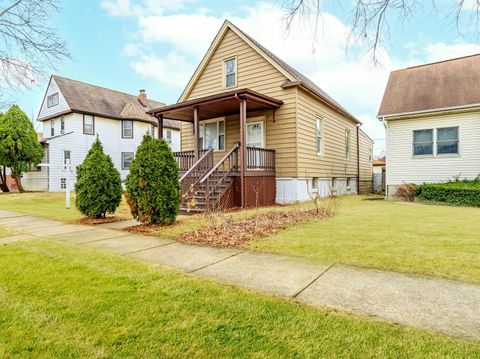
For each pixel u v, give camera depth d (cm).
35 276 316
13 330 213
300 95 1135
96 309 242
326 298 261
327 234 525
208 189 870
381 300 256
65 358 182
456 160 1162
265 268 348
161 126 1184
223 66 1295
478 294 267
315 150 1270
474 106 1095
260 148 1055
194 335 204
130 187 649
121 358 182
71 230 618
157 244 482
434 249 413
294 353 183
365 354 180
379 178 2142
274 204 1058
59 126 2131
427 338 195
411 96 1289
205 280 307
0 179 1881
